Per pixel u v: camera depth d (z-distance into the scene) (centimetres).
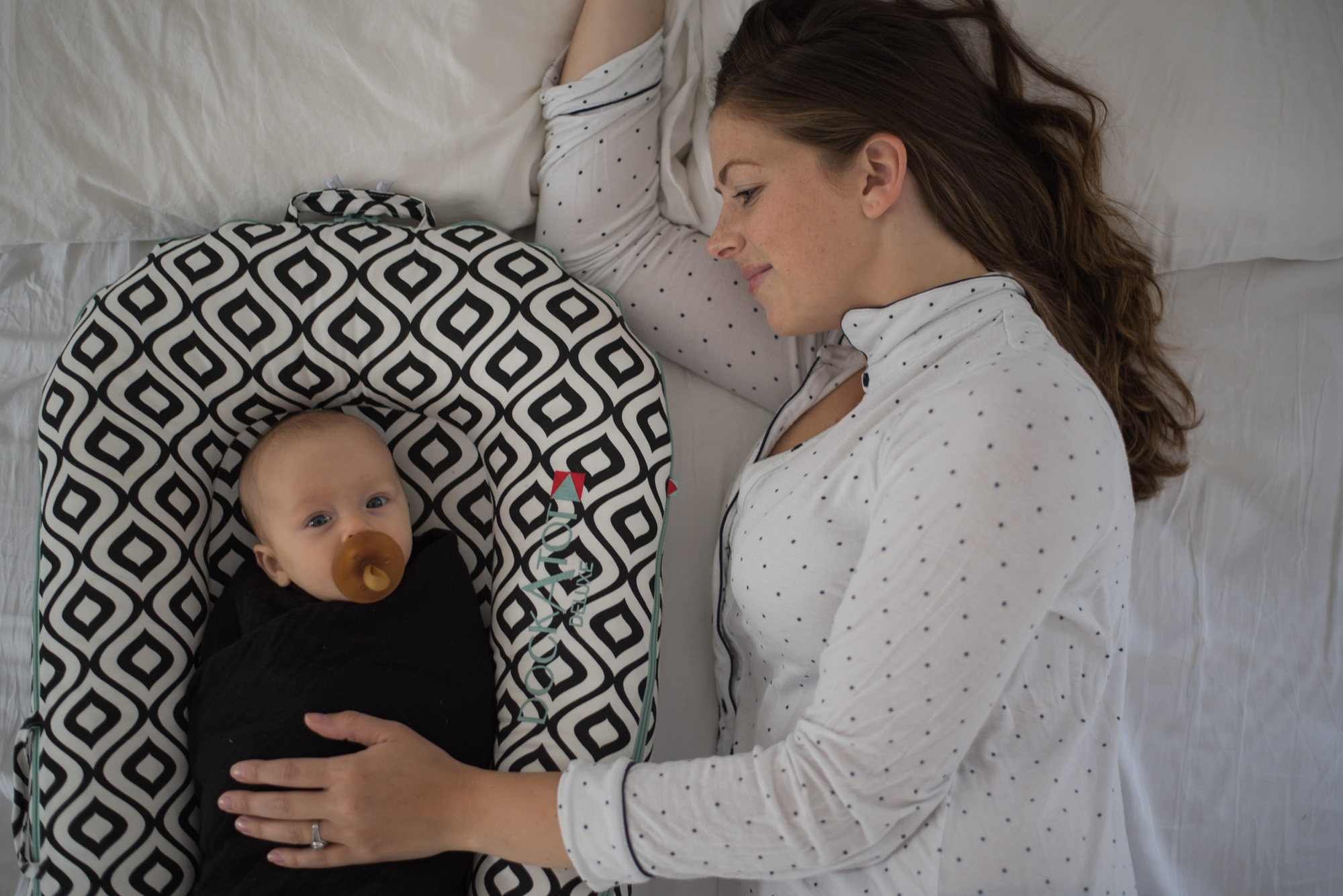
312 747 90
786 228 88
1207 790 125
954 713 71
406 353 107
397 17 113
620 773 81
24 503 120
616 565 104
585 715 100
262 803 85
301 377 107
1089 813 82
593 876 83
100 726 95
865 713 72
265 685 94
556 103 114
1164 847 123
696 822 78
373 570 96
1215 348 134
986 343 80
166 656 99
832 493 86
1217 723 127
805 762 75
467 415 111
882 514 75
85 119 111
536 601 104
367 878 89
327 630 96
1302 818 124
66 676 96
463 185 118
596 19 111
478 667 102
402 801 85
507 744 101
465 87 114
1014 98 99
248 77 112
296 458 101
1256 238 126
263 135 113
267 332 104
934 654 70
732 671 108
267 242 105
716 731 119
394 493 105
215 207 116
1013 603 69
